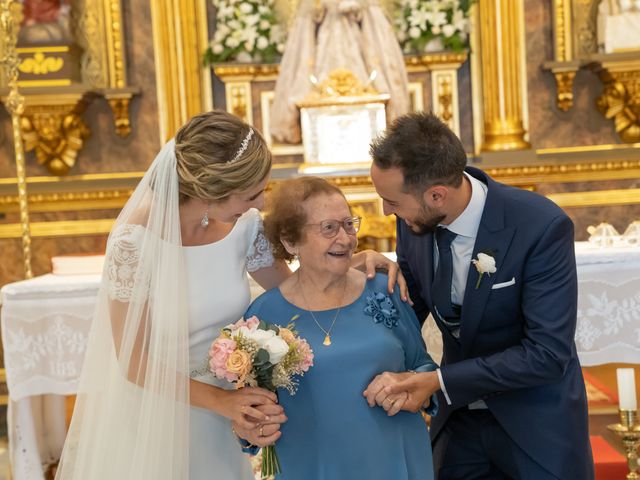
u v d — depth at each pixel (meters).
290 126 6.30
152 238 2.38
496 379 2.44
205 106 6.72
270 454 2.32
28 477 3.94
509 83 6.44
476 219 2.54
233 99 6.62
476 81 6.63
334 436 2.32
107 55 6.58
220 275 2.58
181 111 6.61
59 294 3.89
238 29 6.43
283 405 2.36
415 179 2.39
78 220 6.58
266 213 2.45
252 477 2.81
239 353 2.14
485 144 6.51
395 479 2.34
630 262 3.71
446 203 2.46
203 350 2.61
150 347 2.37
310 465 2.33
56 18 6.27
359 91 5.98
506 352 2.48
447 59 6.50
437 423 2.90
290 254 2.49
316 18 6.24
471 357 2.66
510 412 2.61
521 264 2.47
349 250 2.37
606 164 6.44
